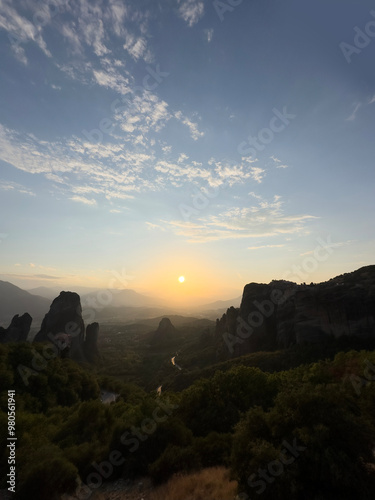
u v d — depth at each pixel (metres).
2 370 39.91
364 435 9.61
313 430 9.88
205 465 14.59
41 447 15.28
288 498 8.64
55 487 12.23
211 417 21.17
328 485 8.70
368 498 8.00
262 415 11.80
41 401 42.66
